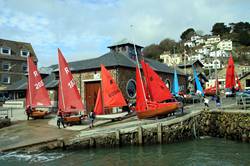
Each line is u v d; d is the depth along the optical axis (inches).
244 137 954.1
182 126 970.7
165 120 1001.5
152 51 6461.6
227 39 6707.7
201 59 5403.5
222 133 1042.7
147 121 1006.4
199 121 1075.9
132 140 880.9
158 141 900.6
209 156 756.0
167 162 700.7
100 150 827.4
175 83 1541.6
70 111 1080.2
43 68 1948.8
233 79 1401.3
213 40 7130.9
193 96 1584.6
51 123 1126.4
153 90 1079.0
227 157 743.7
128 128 892.0
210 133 1077.8
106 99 1109.1
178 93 1524.4
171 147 865.5
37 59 3053.6
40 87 1286.9
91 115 1011.9
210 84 3127.5
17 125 1126.4
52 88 1582.2
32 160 721.0
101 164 687.7
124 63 1368.1
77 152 804.6
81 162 704.4
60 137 860.0
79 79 1418.6
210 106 1298.0
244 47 6456.7
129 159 729.6
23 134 945.5
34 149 799.7
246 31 7062.0
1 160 719.7
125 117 1137.4
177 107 1037.8
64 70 1088.8
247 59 5585.6
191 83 2103.8
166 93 1107.3
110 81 1120.2
